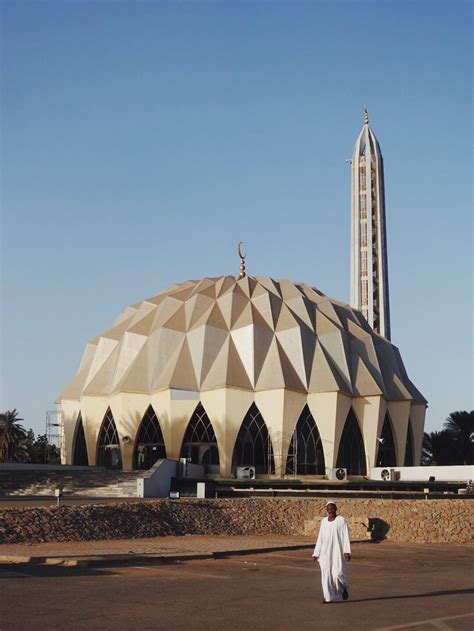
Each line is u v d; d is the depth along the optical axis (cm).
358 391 6912
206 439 6544
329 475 6406
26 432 10188
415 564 2614
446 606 1599
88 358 7912
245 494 5106
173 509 3684
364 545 3438
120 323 7712
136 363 6862
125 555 2431
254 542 3272
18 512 3019
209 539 3353
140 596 1650
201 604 1562
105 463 7025
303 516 4028
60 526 3041
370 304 9206
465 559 2850
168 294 7744
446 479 5822
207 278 7838
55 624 1302
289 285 7694
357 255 9375
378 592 1822
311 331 7100
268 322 7006
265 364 6706
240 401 6488
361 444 6900
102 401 7088
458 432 9938
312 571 2283
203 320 6969
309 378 6719
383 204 9531
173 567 2278
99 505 3372
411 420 7669
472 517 3747
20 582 1812
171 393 6494
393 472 6150
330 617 1430
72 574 2005
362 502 3969
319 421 6581
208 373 6662
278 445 6378
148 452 6675
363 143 9744
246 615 1438
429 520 3731
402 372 7969
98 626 1293
